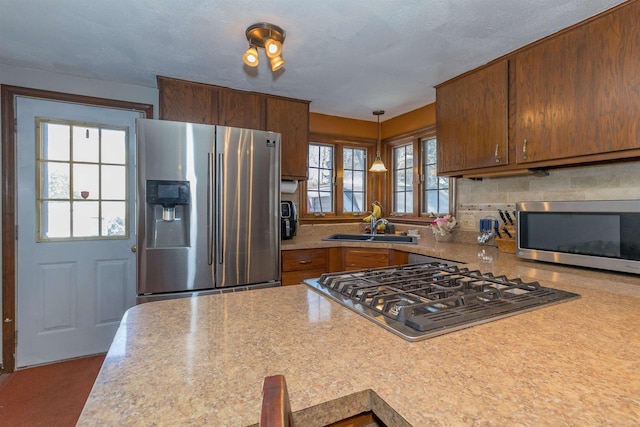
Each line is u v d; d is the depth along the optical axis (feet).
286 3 4.82
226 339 2.37
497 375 1.86
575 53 5.24
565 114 5.37
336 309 3.06
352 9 4.96
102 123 7.92
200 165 6.70
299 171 9.10
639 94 4.50
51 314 7.47
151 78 7.68
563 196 6.45
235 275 7.02
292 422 1.50
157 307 3.13
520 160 6.07
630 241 4.50
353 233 11.02
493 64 6.59
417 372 1.90
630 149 4.62
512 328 2.56
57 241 7.53
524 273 4.86
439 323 2.58
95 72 7.35
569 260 5.19
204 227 6.72
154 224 6.63
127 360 2.04
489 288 3.58
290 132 8.96
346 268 8.66
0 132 7.04
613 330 2.53
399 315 2.71
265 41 5.60
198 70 7.18
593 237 4.91
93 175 7.88
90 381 6.73
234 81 7.79
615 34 4.75
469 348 2.20
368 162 11.71
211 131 6.82
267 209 7.39
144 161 6.33
